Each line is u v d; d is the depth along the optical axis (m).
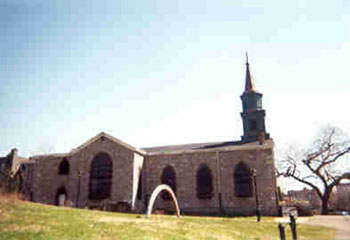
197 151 33.31
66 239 10.04
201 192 31.95
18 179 37.88
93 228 11.97
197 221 18.56
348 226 19.34
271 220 24.56
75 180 34.22
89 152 34.66
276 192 29.56
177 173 33.38
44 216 13.70
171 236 12.22
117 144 33.78
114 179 32.62
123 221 14.52
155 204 32.91
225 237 14.02
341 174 42.00
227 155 32.28
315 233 16.92
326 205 41.34
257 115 36.44
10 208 14.80
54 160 36.59
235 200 30.61
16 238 9.72
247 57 40.69
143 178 34.31
